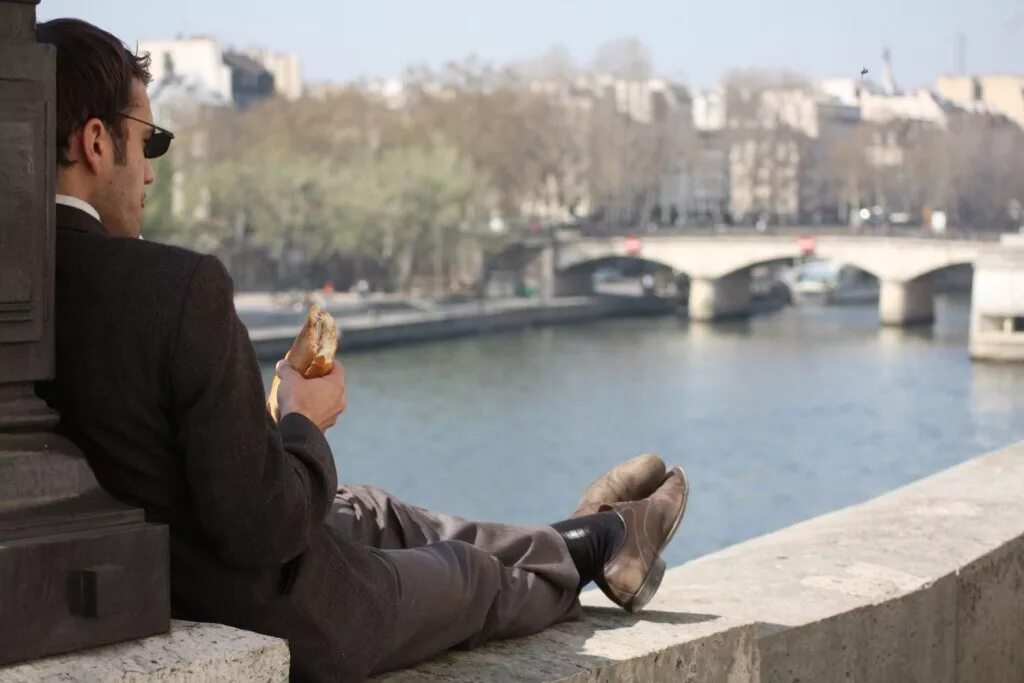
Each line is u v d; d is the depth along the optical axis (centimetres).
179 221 13950
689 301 15162
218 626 327
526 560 446
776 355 11250
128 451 338
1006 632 629
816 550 608
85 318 333
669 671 432
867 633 534
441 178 15350
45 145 306
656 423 8225
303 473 361
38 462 308
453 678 392
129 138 360
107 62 353
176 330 330
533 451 7475
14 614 296
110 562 309
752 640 466
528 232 16212
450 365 10881
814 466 7050
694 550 5578
